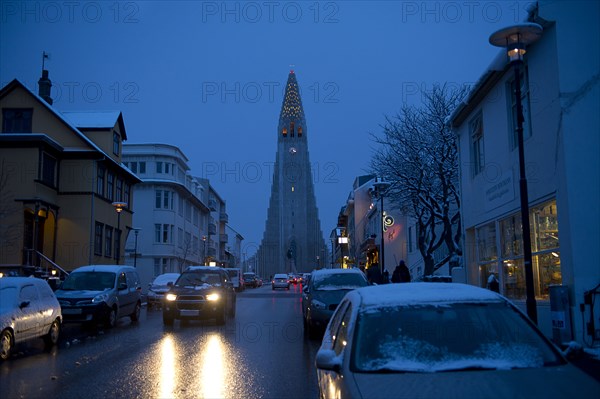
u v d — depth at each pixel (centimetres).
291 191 14875
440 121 2720
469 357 475
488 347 487
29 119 3431
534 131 1410
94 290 1922
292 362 1173
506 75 1587
